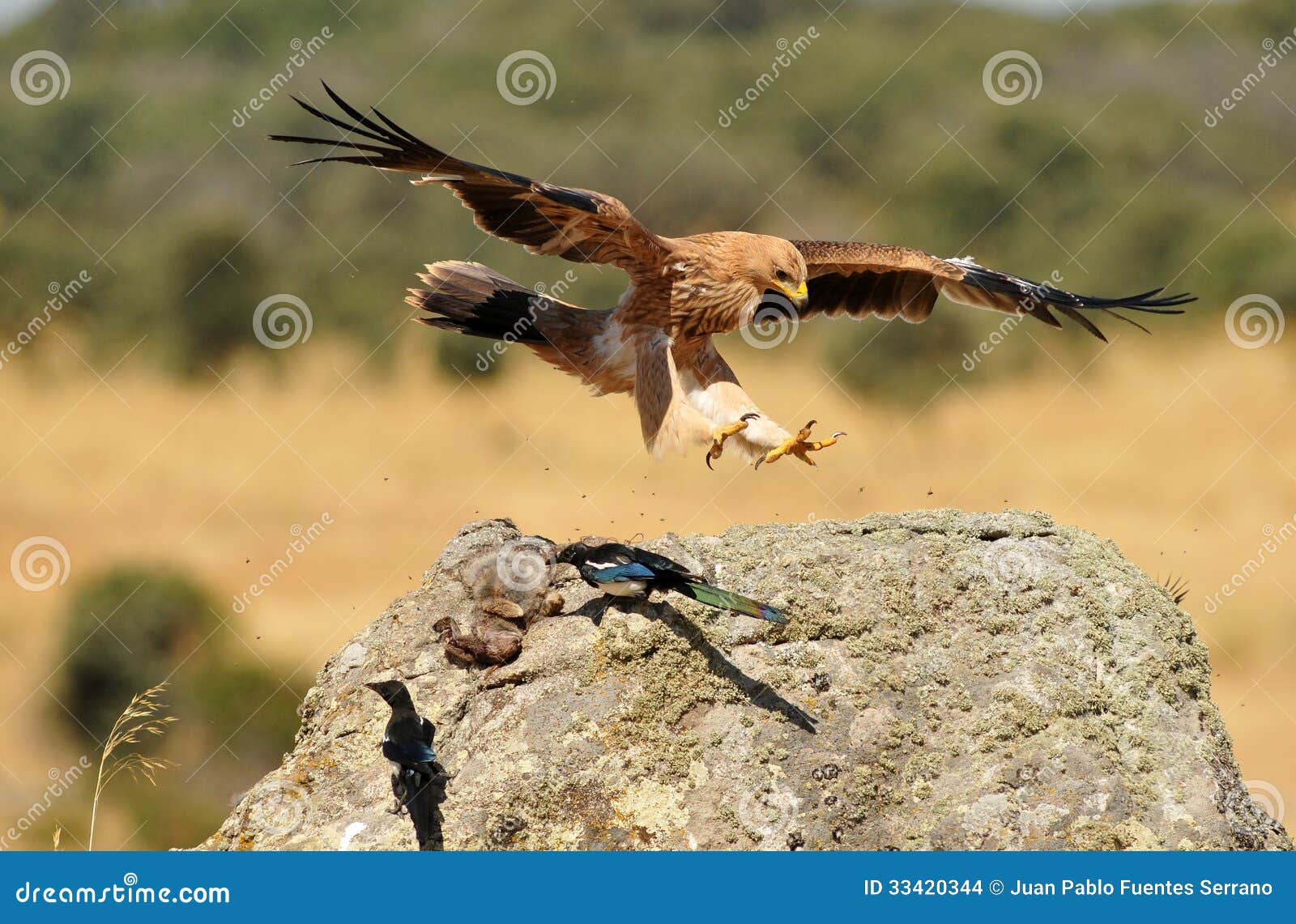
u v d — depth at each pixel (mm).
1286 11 45969
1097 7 48312
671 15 46312
